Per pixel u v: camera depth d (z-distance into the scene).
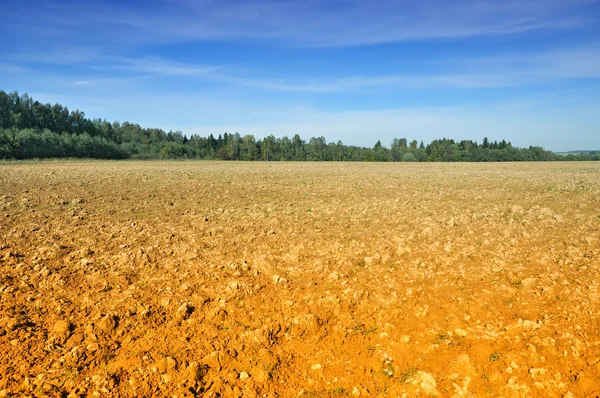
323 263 8.49
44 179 25.45
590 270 7.81
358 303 6.63
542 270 7.91
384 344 5.47
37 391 4.41
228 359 5.09
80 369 4.82
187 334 5.62
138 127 120.38
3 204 15.02
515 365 4.88
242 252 9.31
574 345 5.23
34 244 9.61
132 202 16.47
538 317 6.04
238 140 111.75
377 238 10.58
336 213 14.32
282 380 4.78
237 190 21.77
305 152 104.06
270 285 7.34
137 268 8.09
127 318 5.99
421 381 4.68
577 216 13.52
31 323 5.82
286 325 5.89
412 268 8.14
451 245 9.78
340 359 5.17
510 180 29.16
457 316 6.12
